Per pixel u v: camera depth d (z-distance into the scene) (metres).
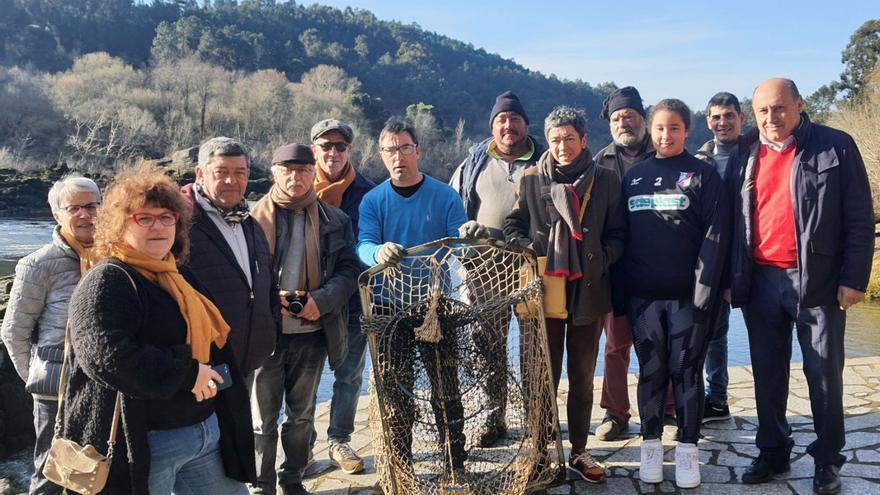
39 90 72.00
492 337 3.82
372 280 4.29
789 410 5.12
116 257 2.50
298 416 4.05
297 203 4.01
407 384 3.74
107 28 114.81
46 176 45.78
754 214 3.85
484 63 161.38
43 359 3.62
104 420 2.45
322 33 141.12
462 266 4.00
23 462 5.51
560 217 3.93
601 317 4.12
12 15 109.31
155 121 72.75
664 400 4.00
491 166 4.85
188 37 109.69
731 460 4.30
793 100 3.65
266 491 3.93
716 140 5.43
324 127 4.79
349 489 4.23
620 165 4.96
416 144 4.41
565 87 150.00
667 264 3.88
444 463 3.65
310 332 4.02
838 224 3.60
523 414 3.82
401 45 145.88
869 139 24.77
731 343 10.55
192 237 3.44
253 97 79.81
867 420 4.82
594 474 4.02
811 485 3.88
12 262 21.62
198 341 2.60
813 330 3.69
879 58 41.97
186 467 2.76
